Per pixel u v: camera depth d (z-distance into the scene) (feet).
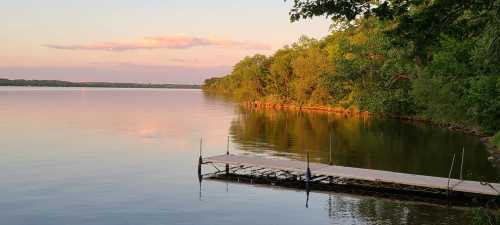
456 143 143.54
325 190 83.71
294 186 87.10
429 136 162.20
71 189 83.71
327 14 37.83
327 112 299.79
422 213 68.64
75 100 472.44
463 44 130.72
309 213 69.67
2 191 81.51
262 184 88.99
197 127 201.26
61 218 66.80
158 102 452.76
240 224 64.69
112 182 89.86
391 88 219.00
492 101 113.91
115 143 146.72
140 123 218.59
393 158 117.60
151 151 131.54
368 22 210.79
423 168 103.50
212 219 66.95
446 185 76.18
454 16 39.09
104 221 65.62
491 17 41.29
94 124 209.87
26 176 94.32
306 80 327.47
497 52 46.62
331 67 283.18
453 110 164.14
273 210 71.41
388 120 232.53
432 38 39.52
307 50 380.37
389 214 68.49
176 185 88.02
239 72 489.26
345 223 64.44
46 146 137.18
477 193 76.07
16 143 142.10
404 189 82.43
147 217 67.67
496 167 103.81
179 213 69.77
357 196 79.41
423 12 38.68
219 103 431.43
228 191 83.35
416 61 176.24
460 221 64.49
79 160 114.21
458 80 141.28
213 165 106.93
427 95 180.04
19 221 65.31
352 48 222.07
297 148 137.28
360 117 254.27
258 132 181.47
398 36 40.16
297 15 38.29
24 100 442.09
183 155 124.77
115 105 385.70
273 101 372.58
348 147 138.10
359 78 226.17
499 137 130.82
